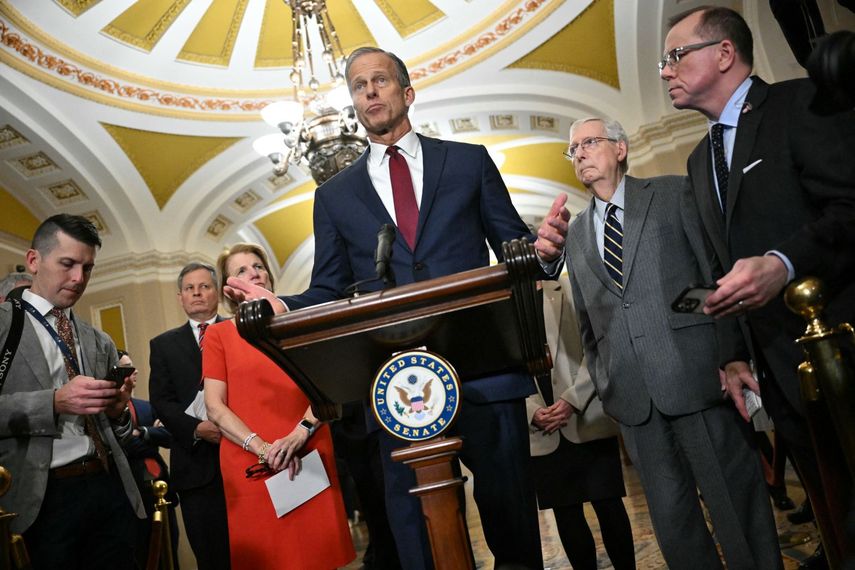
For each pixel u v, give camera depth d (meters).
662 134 7.93
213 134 9.09
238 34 8.49
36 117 7.79
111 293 9.12
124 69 8.20
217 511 3.34
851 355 1.38
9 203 8.55
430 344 1.64
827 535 1.75
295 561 2.68
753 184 1.89
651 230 2.50
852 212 1.58
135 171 8.95
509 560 1.82
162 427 4.39
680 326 2.38
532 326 1.64
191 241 9.63
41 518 2.32
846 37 1.34
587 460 3.12
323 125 6.26
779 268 1.55
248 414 2.87
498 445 1.84
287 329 1.50
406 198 2.11
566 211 1.71
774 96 1.93
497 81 8.87
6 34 7.02
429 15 8.55
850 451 1.35
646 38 7.54
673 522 2.33
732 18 2.13
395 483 1.90
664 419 2.40
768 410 1.98
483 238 2.08
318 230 2.21
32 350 2.45
